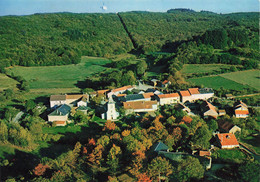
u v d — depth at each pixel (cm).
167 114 12525
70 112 13462
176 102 14938
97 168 7925
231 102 14100
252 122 10806
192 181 6856
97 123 12269
